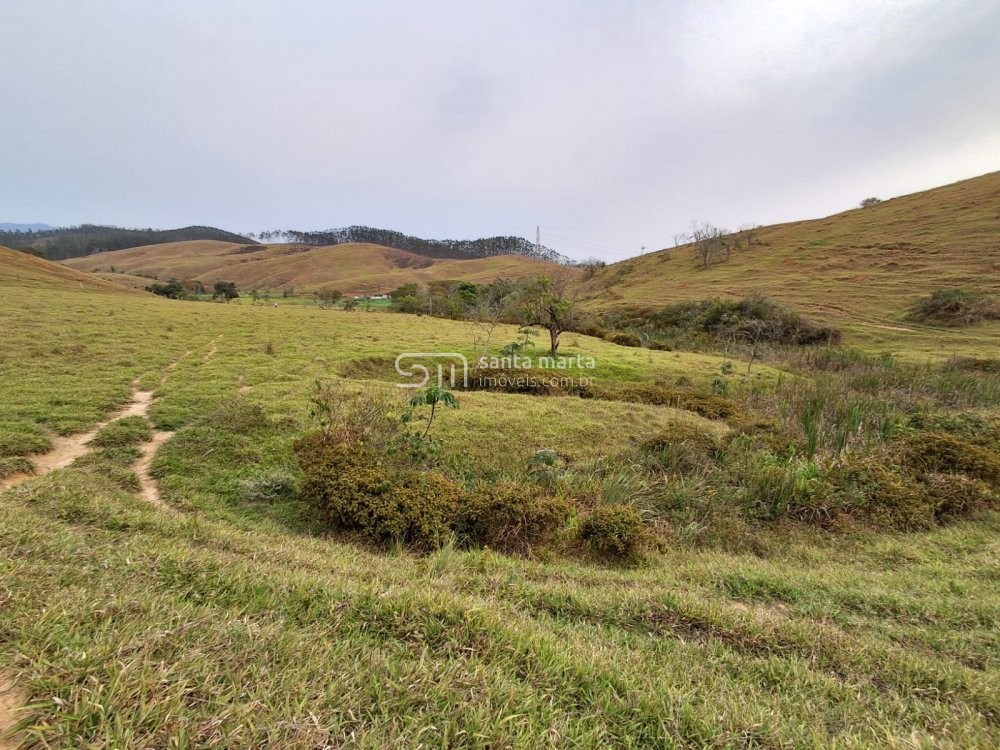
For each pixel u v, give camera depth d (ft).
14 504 13.17
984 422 30.73
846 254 159.43
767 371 59.82
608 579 12.62
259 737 4.50
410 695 5.47
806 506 19.20
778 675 7.98
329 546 14.43
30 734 4.14
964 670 8.55
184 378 36.09
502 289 121.39
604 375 52.75
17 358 36.91
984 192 170.40
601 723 5.75
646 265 239.09
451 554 13.85
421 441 22.29
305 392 33.30
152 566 8.54
